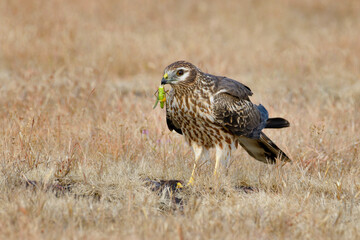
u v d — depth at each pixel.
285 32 29.22
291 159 11.69
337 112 14.86
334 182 9.91
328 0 34.59
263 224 7.84
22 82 16.03
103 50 21.19
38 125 11.81
